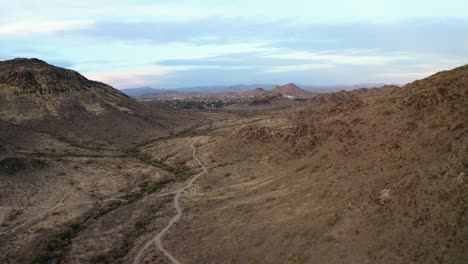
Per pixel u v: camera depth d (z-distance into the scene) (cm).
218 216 4909
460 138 3588
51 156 9000
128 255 4266
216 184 6462
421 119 4534
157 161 9094
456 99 4378
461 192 2992
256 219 4459
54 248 4597
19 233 4950
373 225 3316
